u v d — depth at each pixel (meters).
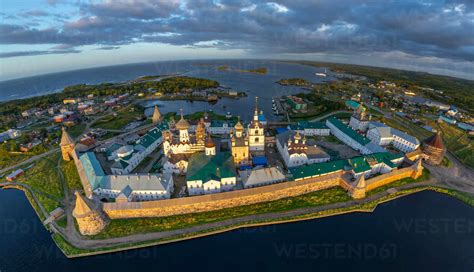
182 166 114.25
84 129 187.00
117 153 120.75
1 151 135.50
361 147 138.50
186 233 82.19
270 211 92.38
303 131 163.38
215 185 99.12
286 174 110.12
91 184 99.00
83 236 81.44
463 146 151.50
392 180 110.81
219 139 157.12
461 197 102.56
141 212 88.31
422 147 136.75
